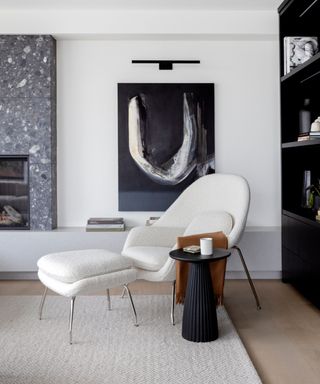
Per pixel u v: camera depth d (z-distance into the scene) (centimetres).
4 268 361
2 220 380
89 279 240
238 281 366
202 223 301
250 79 389
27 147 369
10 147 369
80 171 391
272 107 389
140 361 213
